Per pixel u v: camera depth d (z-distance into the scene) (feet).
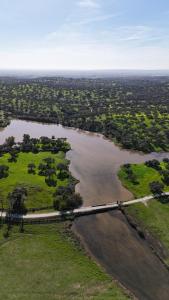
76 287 226.99
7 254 254.88
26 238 276.62
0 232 281.54
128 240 286.25
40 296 216.54
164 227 305.12
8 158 443.32
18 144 520.01
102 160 478.59
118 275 243.60
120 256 264.93
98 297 219.41
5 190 343.87
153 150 539.29
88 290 225.15
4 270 237.86
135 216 318.86
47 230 290.15
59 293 220.43
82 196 356.38
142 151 533.96
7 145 501.15
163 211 330.95
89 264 251.60
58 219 306.35
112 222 311.88
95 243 279.69
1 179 368.48
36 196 338.34
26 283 226.99
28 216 305.73
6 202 322.96
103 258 261.24
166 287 234.99
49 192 349.82
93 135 626.64
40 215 308.81
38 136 603.67
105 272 244.83
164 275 246.47
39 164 425.28
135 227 303.07
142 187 379.76
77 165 452.35
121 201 345.10
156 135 590.14
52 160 438.81
